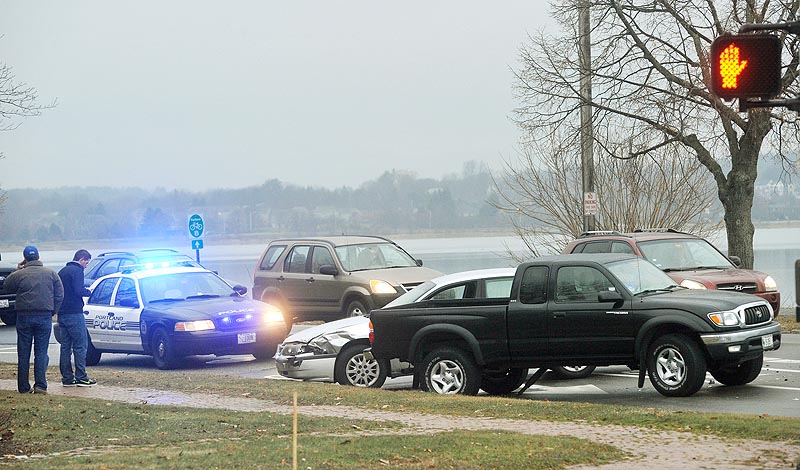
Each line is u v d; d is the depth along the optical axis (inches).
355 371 1285.7
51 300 1248.2
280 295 1905.8
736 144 2159.2
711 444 831.1
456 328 1179.3
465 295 1222.3
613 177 2618.1
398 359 1243.2
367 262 1860.2
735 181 2145.7
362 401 1102.4
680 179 2603.3
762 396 1116.5
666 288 1168.2
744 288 1565.0
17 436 909.2
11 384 1357.0
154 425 964.6
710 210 2760.8
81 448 856.3
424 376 1199.6
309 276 1868.8
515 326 1156.5
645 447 826.8
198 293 1679.4
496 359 1165.7
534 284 1160.8
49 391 1268.5
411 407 1058.7
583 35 2210.9
